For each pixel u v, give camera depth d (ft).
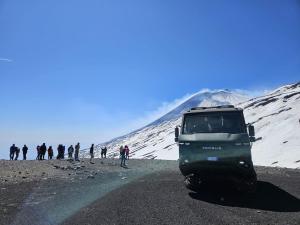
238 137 43.52
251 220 31.53
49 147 136.46
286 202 40.14
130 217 32.30
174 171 79.92
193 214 33.63
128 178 64.49
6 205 37.99
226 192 46.80
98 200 40.96
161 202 39.55
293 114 515.91
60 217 32.60
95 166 97.14
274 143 420.77
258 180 60.34
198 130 46.47
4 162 97.66
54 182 58.29
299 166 300.40
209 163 44.14
